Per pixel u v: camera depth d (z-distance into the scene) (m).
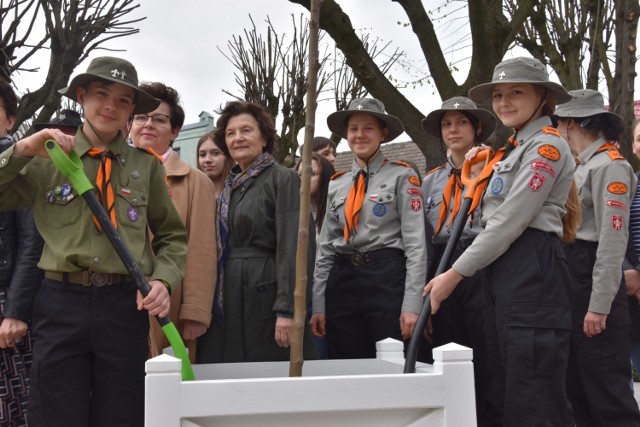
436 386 1.75
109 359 2.34
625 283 3.38
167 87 3.39
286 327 2.92
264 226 3.07
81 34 6.93
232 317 3.04
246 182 3.15
